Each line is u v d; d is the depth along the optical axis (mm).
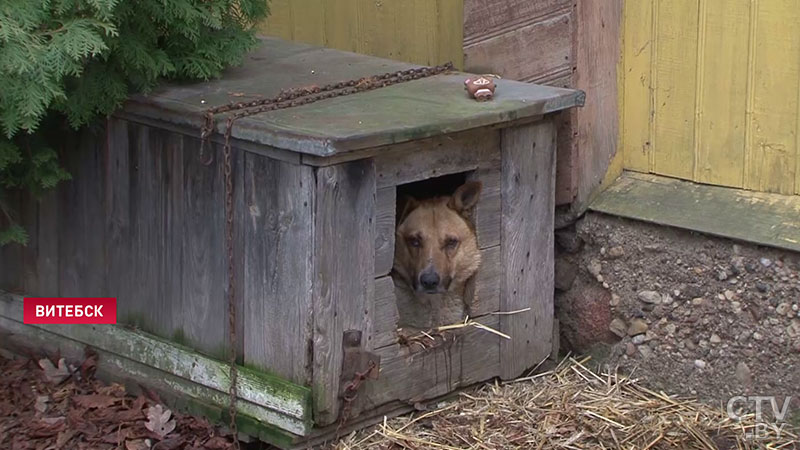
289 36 5723
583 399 4906
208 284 4758
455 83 5023
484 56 5164
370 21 5527
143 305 4938
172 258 4836
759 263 4801
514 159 4879
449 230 4879
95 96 4781
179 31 4852
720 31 4887
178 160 4773
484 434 4719
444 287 4871
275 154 4531
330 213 4508
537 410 4840
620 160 5133
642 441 4676
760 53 4828
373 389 4695
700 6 4910
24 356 5230
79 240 5066
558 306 5180
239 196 4637
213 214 4711
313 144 4426
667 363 4961
